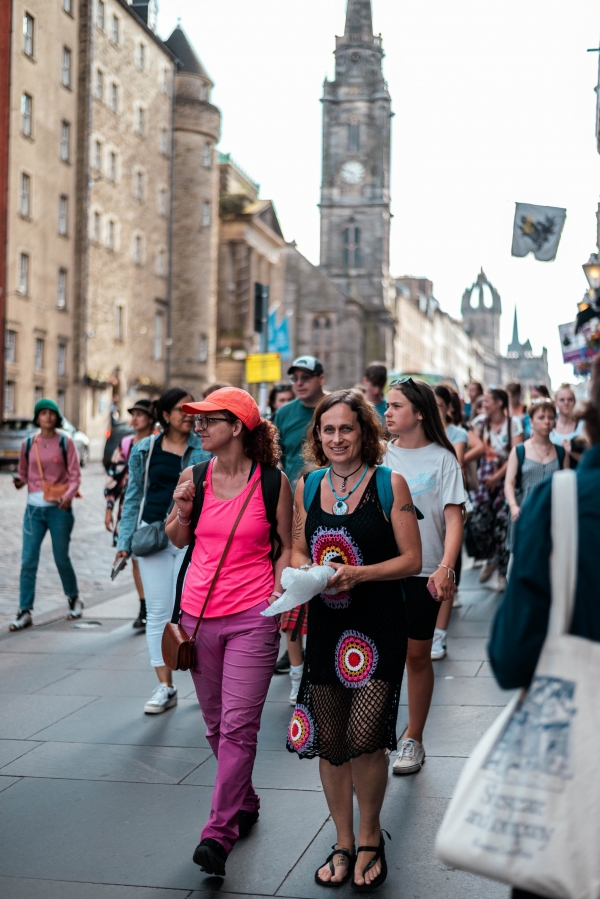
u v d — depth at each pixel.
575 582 2.24
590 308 16.11
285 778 4.89
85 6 43.69
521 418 11.29
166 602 6.16
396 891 3.63
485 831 2.25
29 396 39.59
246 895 3.64
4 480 26.98
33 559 8.91
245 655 3.97
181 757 5.23
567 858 2.18
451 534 4.85
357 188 93.50
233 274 71.94
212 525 4.09
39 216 40.22
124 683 6.81
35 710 6.16
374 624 3.72
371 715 3.65
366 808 3.73
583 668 2.23
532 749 2.24
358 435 3.77
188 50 58.78
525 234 10.88
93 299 45.50
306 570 3.55
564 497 2.26
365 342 90.94
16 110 37.72
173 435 6.50
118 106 47.91
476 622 8.65
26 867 3.91
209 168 59.28
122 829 4.28
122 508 6.58
